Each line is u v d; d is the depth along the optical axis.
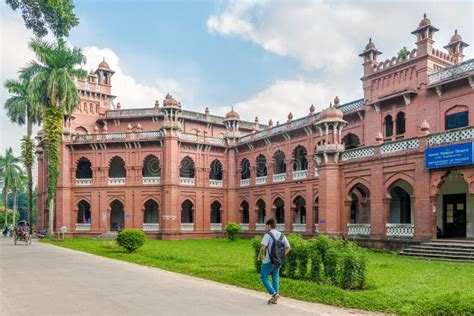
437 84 20.34
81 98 36.62
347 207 20.95
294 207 29.34
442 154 16.20
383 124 23.59
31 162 35.47
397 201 23.19
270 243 7.98
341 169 21.36
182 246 23.12
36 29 14.62
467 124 19.28
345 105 26.39
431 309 7.21
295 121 29.45
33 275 11.37
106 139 33.03
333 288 8.81
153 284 10.06
